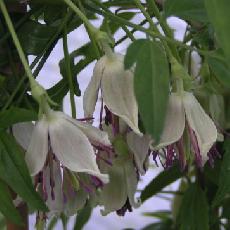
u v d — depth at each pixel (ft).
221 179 0.89
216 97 0.96
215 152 0.85
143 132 0.82
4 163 0.74
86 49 0.99
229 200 1.12
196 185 1.08
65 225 1.15
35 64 0.86
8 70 0.92
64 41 0.85
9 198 0.77
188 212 1.07
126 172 0.88
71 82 0.84
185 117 0.78
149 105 0.68
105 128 0.84
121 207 0.89
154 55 0.70
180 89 0.78
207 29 0.92
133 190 0.89
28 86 0.83
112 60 0.78
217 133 0.82
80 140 0.76
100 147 0.77
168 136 0.77
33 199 0.74
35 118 0.75
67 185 0.81
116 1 0.98
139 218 2.09
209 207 1.12
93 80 0.78
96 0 0.83
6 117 0.75
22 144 0.80
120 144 0.83
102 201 0.89
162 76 0.69
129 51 0.71
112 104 0.77
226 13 0.66
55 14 0.93
